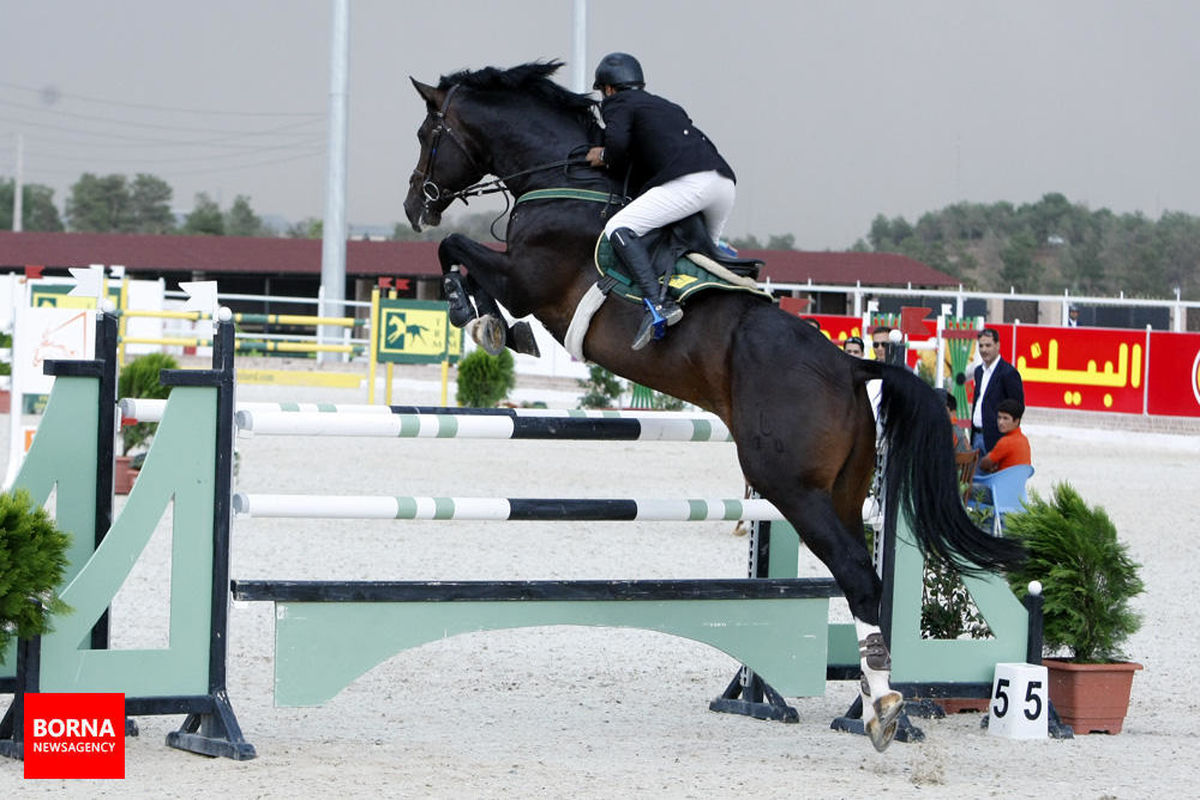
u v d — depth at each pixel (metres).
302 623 9.69
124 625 13.70
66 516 9.71
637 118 10.27
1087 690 10.96
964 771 9.49
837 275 76.38
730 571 17.92
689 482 27.78
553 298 10.45
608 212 10.26
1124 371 36.88
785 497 9.56
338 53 52.69
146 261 75.88
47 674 9.21
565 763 9.35
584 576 17.23
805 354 9.59
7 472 24.72
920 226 150.88
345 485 25.45
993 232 147.88
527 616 10.18
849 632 11.34
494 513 10.05
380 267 76.50
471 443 35.41
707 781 8.92
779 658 10.82
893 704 9.43
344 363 61.12
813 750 10.10
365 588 9.75
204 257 76.75
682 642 14.41
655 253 10.07
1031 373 38.84
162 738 10.09
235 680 12.14
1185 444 38.12
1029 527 11.52
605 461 31.86
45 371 9.68
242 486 24.86
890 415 9.72
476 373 39.09
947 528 9.53
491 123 11.03
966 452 14.83
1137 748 10.43
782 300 21.80
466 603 10.04
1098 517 11.41
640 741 10.23
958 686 11.08
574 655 13.64
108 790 8.40
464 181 11.35
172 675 9.46
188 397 9.55
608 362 10.22
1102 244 134.38
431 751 9.66
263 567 17.27
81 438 9.74
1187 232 131.12
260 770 8.97
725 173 10.31
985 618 11.22
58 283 29.09
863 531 10.14
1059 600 11.18
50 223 187.12
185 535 9.52
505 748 9.83
